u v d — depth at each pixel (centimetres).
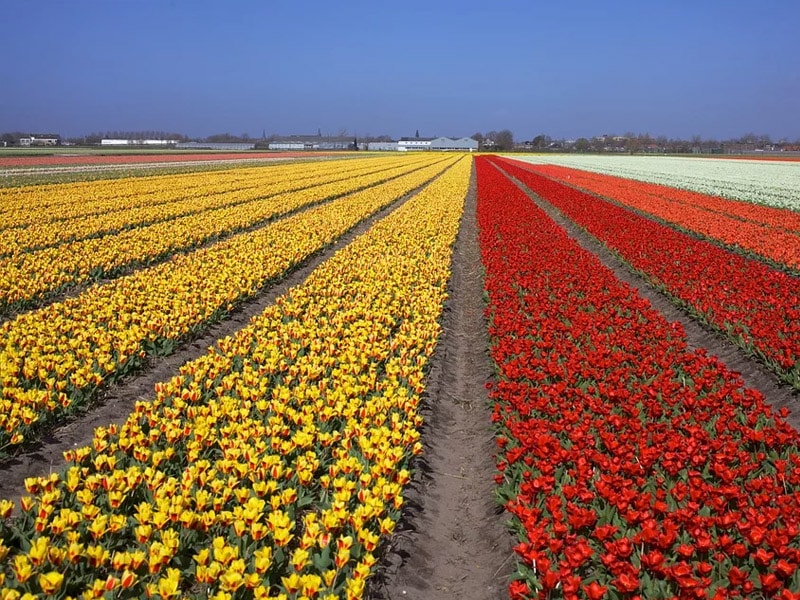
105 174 5431
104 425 946
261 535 586
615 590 545
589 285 1557
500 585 643
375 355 1093
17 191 3681
